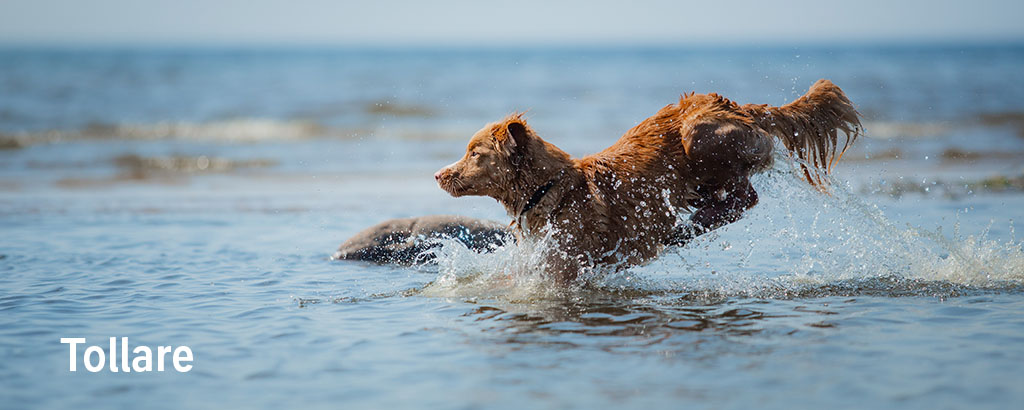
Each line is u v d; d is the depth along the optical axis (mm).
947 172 22750
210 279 11031
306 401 6234
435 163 25578
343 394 6371
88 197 19781
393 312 9055
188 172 24406
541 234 9852
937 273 10461
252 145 30547
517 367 6961
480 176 9844
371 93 50719
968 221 15195
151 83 59125
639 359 7148
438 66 98000
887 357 7094
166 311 9125
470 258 11492
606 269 9914
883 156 26297
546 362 7094
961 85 57250
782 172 10219
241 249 13484
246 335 8102
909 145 28891
